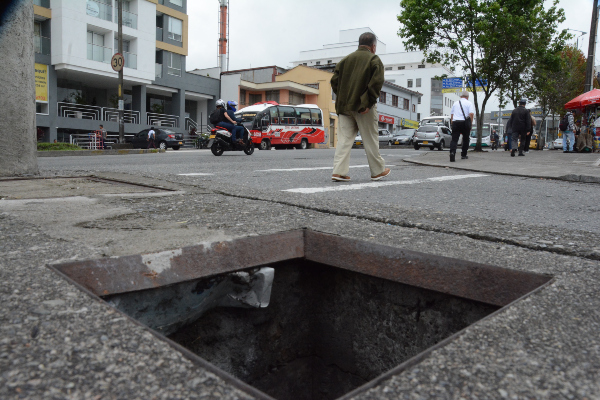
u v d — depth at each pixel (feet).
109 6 86.99
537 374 3.18
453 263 5.84
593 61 59.67
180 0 103.65
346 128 17.40
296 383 7.49
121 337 3.51
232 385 2.98
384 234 7.27
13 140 14.66
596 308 4.33
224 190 12.58
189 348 6.19
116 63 69.92
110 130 87.92
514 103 72.43
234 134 41.04
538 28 55.26
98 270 5.17
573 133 55.21
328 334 7.48
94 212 8.84
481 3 53.88
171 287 5.73
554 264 5.76
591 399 2.91
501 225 8.37
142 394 2.84
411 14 56.49
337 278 7.38
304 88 125.18
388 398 2.88
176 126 105.40
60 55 79.00
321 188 15.23
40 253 5.53
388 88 164.35
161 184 13.80
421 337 6.20
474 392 2.96
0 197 10.38
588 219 10.98
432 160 32.53
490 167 26.21
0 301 4.04
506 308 4.32
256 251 6.66
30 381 2.91
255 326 6.88
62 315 3.82
